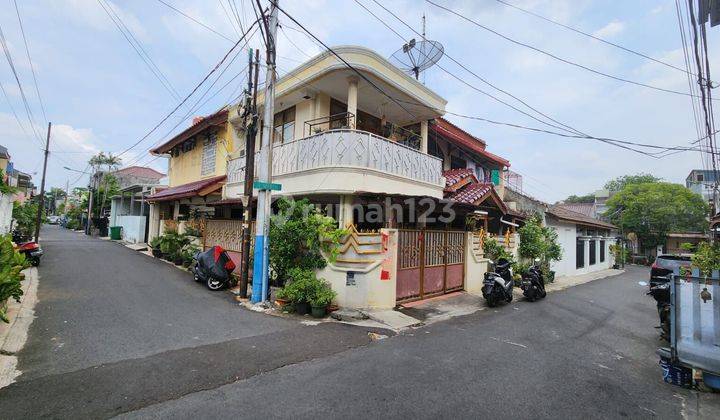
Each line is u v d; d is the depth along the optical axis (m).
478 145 18.02
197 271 10.23
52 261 12.90
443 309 8.59
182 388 3.95
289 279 8.17
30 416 3.30
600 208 45.19
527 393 4.19
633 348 6.27
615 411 3.89
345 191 8.71
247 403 3.68
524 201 16.33
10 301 7.25
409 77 10.64
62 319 6.30
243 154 13.72
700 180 36.56
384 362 4.98
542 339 6.53
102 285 9.30
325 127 10.94
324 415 3.49
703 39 5.68
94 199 35.19
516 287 12.27
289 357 5.01
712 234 11.50
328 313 7.55
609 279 18.14
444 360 5.17
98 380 4.07
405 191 10.30
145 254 16.48
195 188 13.51
